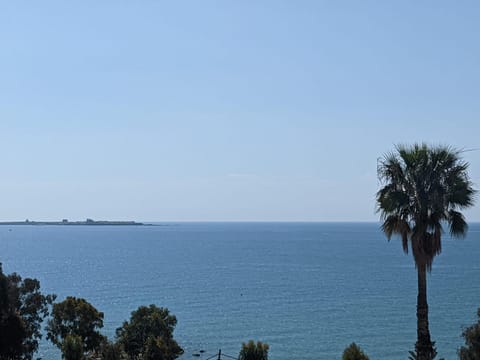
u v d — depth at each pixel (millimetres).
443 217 25484
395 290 115625
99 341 46750
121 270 163125
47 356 60062
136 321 48000
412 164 25688
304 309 92375
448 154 25766
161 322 48125
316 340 68875
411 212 25703
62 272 157750
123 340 47562
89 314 46375
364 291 114625
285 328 76375
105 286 125250
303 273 152250
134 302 101312
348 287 121375
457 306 93688
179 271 159125
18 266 177625
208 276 145500
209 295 110000
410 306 94750
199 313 88812
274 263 185750
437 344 65312
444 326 76125
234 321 81750
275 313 88500
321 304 97750
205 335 72125
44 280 138000
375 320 81688
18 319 40312
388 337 70000
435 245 25531
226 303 99500
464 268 163250
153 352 44625
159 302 101000
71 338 42281
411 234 25750
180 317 85188
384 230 26344
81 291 117188
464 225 25750
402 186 25969
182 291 116062
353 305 96250
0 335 39375
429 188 25547
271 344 67062
